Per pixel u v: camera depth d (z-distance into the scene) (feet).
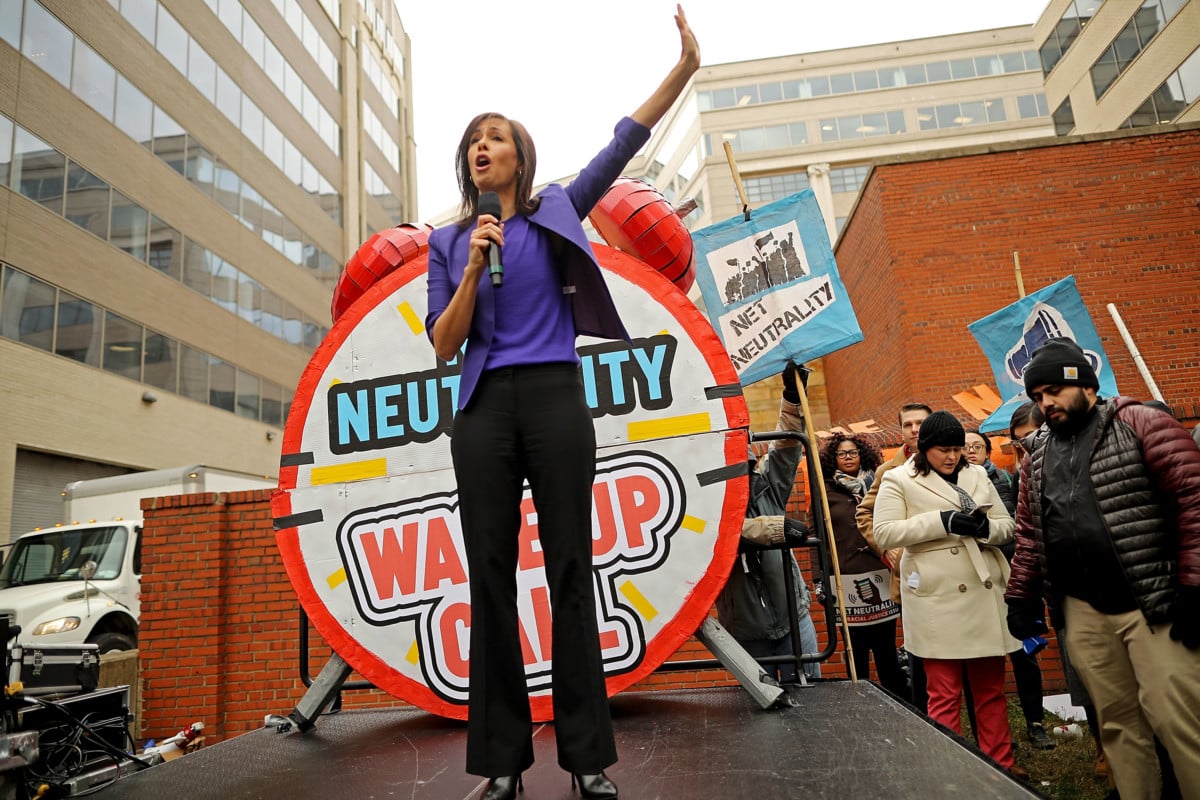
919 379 37.42
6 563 29.58
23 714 11.10
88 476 56.59
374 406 11.07
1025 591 10.93
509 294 6.51
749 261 13.58
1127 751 9.71
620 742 7.91
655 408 10.34
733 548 9.75
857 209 45.14
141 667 21.83
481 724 6.06
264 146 85.10
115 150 60.75
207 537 22.43
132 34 63.93
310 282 93.86
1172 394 35.76
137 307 61.87
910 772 6.19
